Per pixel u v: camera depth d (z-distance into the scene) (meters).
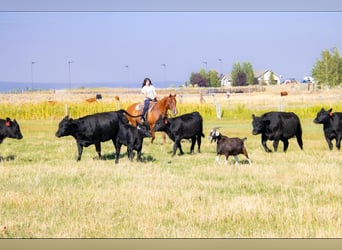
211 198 10.40
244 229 8.48
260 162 15.19
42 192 11.04
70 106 37.25
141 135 15.34
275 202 10.01
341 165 14.50
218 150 14.58
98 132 15.34
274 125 17.59
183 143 21.27
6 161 15.95
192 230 8.41
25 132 27.28
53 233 8.33
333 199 10.39
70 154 17.73
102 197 10.52
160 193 10.70
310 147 19.91
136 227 8.65
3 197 10.44
